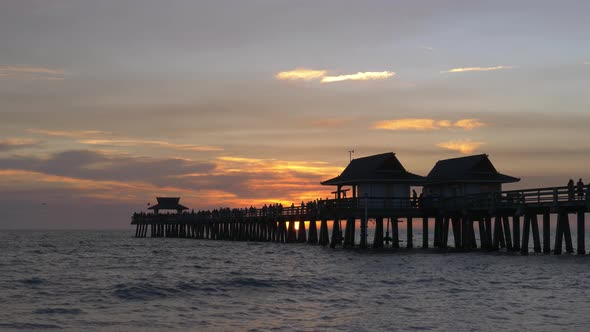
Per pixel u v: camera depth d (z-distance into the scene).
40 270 46.75
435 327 24.19
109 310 28.59
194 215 112.19
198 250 74.00
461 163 64.00
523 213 48.78
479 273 39.00
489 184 62.75
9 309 28.67
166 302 30.80
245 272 43.28
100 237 154.12
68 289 34.88
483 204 54.28
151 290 33.84
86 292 33.75
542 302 28.70
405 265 44.97
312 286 35.69
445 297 30.86
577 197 44.03
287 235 83.25
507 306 28.03
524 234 49.22
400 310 27.73
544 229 48.81
